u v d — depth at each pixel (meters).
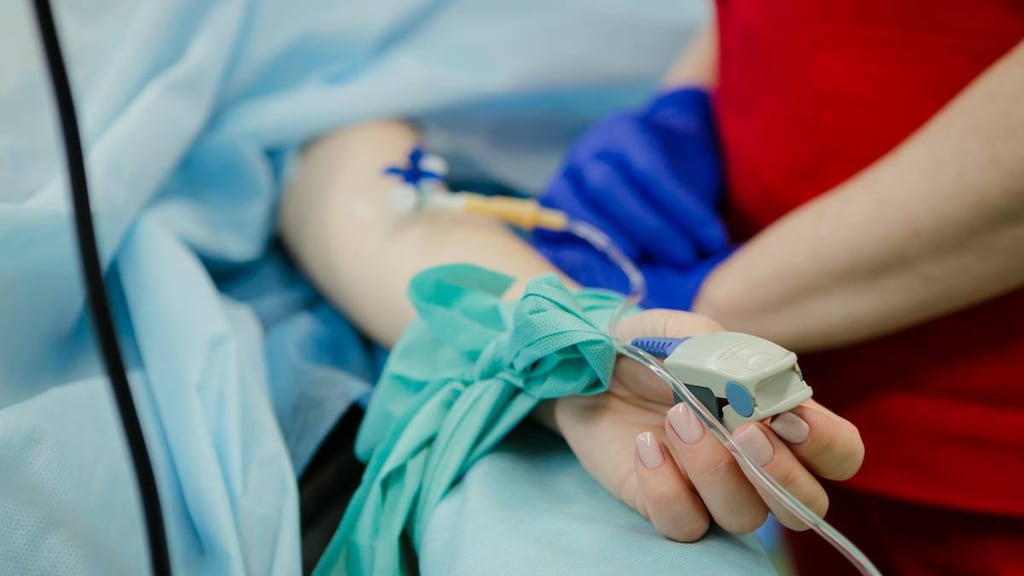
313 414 0.57
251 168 0.73
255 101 0.77
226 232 0.69
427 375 0.52
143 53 0.66
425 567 0.44
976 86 0.48
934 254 0.49
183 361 0.52
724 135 0.74
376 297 0.63
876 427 0.61
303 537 0.53
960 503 0.59
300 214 0.72
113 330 0.39
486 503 0.44
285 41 0.77
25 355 0.52
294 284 0.74
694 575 0.40
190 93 0.66
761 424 0.38
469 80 0.82
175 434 0.49
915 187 0.49
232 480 0.48
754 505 0.40
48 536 0.40
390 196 0.67
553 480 0.49
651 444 0.41
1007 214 0.45
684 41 0.93
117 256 0.60
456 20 0.85
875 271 0.52
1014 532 0.60
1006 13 0.53
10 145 0.58
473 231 0.65
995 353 0.55
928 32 0.56
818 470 0.39
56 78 0.38
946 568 0.65
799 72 0.62
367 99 0.77
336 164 0.73
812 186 0.64
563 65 0.86
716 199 0.75
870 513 0.72
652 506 0.41
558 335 0.42
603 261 0.67
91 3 0.66
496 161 0.88
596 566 0.40
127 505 0.45
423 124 0.84
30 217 0.50
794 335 0.57
